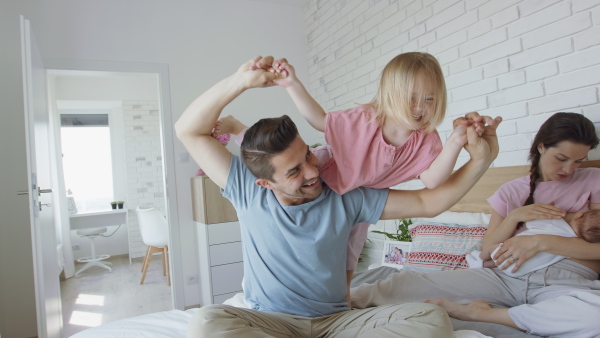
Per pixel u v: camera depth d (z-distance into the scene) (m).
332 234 1.22
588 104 1.77
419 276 1.77
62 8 3.39
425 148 1.18
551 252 1.53
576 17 1.81
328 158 1.30
